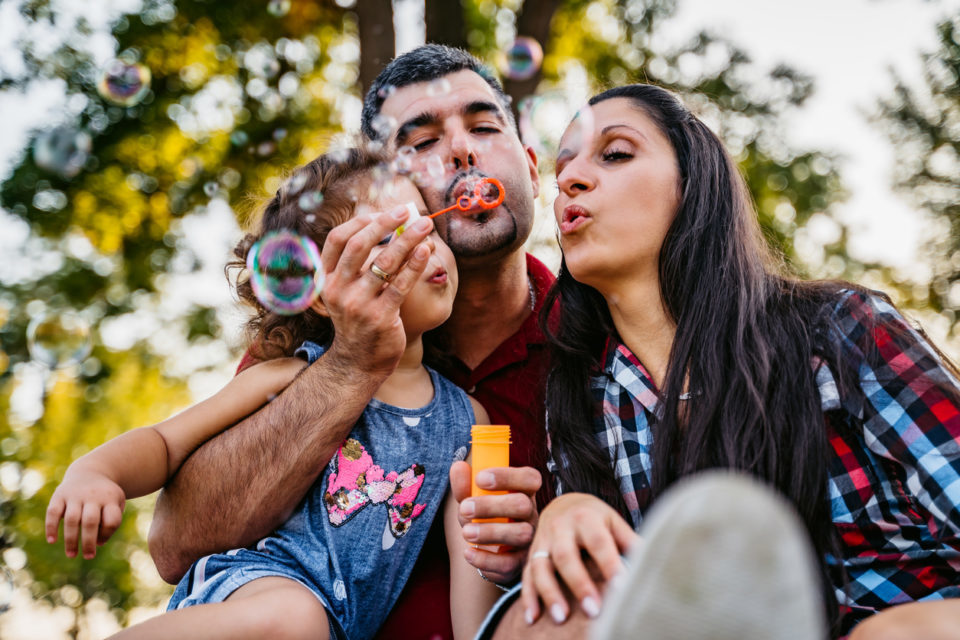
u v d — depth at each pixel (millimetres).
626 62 7594
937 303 8375
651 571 558
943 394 1138
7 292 7848
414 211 1395
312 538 1381
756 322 1299
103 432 8734
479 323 1828
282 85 7027
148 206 7105
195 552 1405
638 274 1372
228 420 1488
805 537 1127
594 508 943
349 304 1296
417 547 1461
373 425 1488
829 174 7660
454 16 5027
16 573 8672
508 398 1765
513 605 943
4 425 8539
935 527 1108
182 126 6977
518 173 1773
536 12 5086
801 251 7676
